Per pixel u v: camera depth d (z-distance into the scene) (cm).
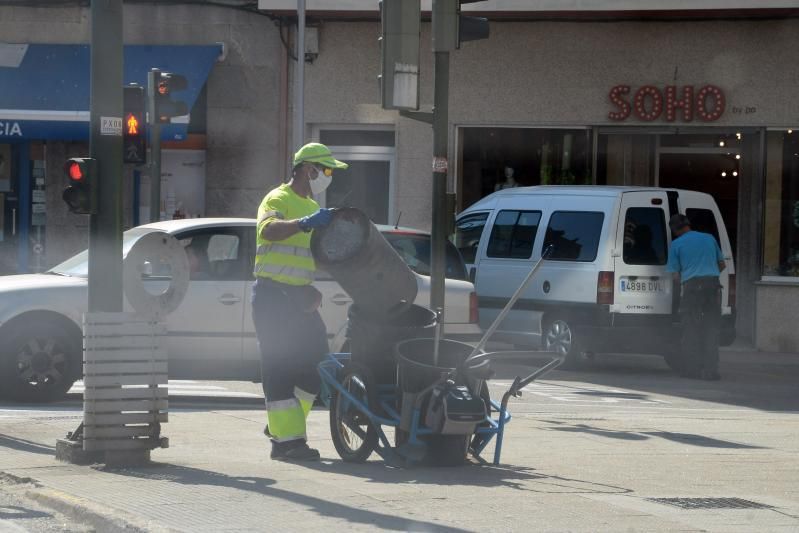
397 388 1964
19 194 4897
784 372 4088
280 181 4909
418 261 3167
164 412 2014
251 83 4881
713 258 3759
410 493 1725
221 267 2955
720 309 3791
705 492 1841
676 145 4897
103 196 2073
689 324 3762
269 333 2016
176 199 4941
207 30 4881
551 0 4666
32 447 2177
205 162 4922
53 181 4900
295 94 4875
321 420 2614
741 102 4762
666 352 4009
